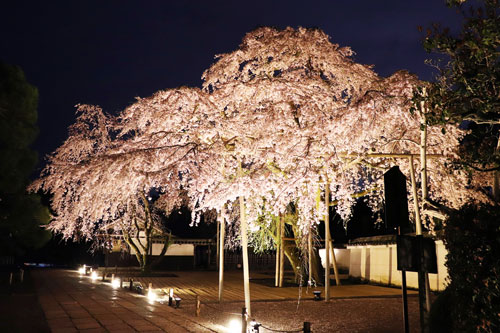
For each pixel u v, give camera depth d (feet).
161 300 46.06
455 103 22.24
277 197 30.12
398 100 31.48
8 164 52.24
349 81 37.88
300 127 31.53
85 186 28.25
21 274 64.59
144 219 89.30
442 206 23.65
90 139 50.72
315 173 29.78
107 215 32.96
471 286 15.25
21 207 56.75
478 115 21.67
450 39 21.35
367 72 35.94
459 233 16.01
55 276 80.28
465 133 36.40
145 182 26.94
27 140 55.26
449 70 22.58
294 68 37.73
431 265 18.34
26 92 54.85
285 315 36.27
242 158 35.94
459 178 37.78
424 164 26.50
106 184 28.91
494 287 14.23
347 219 53.88
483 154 23.58
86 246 125.80
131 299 46.65
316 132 30.12
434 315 21.24
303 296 50.42
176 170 27.45
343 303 44.37
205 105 31.55
